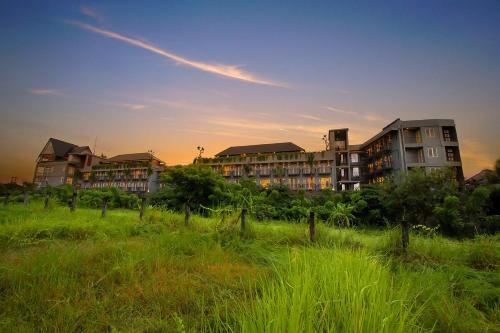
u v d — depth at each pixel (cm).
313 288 221
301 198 3144
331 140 6144
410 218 2406
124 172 7150
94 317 262
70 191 2673
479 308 316
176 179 2716
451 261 525
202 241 614
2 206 1275
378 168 5178
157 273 383
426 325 246
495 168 2986
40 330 237
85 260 425
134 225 827
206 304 302
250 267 450
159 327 248
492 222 2048
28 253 449
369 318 172
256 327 186
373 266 298
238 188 2952
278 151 6638
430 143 4394
